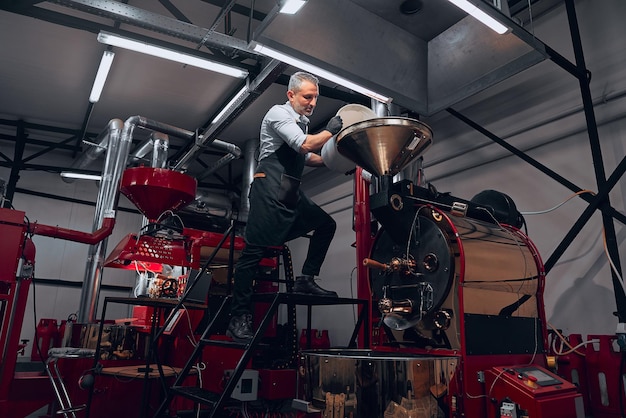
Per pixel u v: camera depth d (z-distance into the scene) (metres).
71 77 6.54
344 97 5.70
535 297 3.09
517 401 2.29
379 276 3.05
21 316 3.75
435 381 2.26
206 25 5.54
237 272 2.70
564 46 4.33
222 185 9.66
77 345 4.84
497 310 2.75
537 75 4.52
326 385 2.32
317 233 3.05
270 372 4.11
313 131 7.86
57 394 3.56
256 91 5.09
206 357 4.05
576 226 3.67
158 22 4.16
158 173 4.23
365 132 2.65
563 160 4.20
